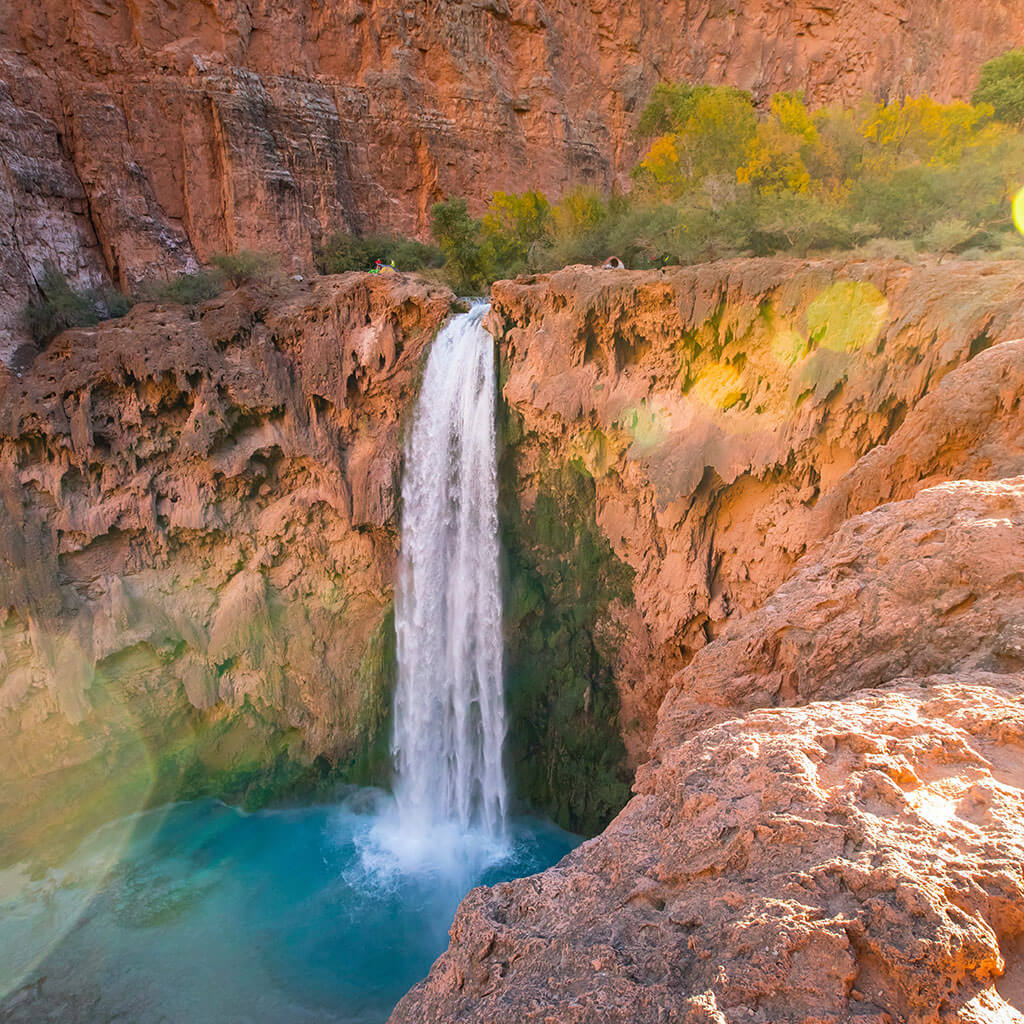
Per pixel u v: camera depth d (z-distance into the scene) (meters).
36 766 19.38
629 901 3.87
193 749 20.75
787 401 14.16
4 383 18.69
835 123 24.09
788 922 3.16
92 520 19.05
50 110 24.12
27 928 16.22
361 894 17.14
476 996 3.75
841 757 4.18
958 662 5.48
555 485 18.30
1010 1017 2.84
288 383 18.98
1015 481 6.90
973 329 11.38
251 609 19.91
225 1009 13.95
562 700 19.38
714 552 15.87
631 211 23.12
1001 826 3.54
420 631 19.97
